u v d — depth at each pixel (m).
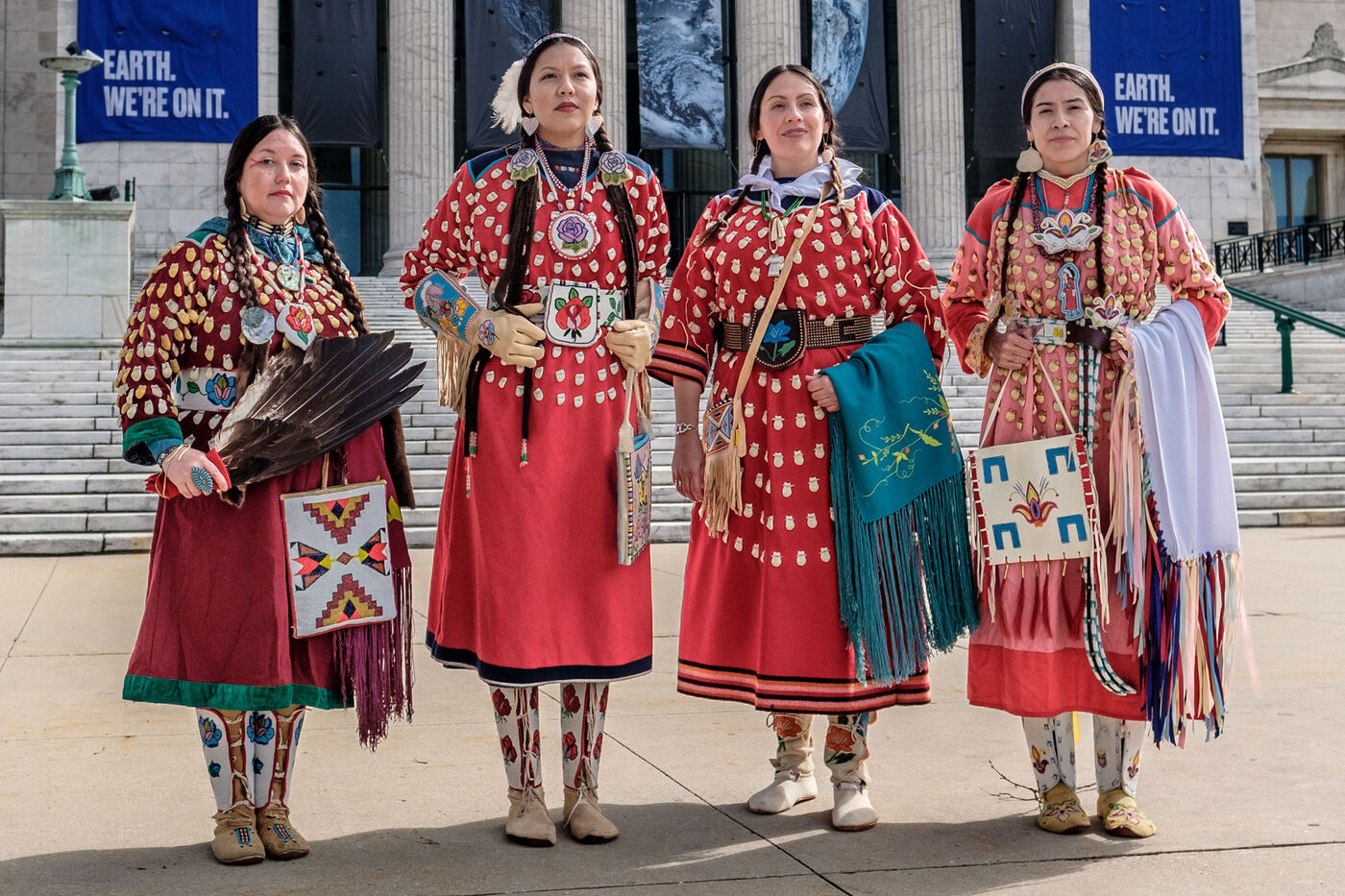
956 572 3.41
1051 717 3.27
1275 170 33.44
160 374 3.10
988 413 3.46
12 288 15.71
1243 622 3.36
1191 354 3.37
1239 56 27.50
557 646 3.23
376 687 3.24
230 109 24.64
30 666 5.48
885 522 3.33
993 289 3.45
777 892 2.80
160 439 3.05
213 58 24.58
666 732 4.38
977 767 3.89
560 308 3.31
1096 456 3.33
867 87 25.84
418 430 12.61
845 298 3.45
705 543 3.58
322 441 3.14
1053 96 3.39
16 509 10.56
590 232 3.35
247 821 3.06
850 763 3.34
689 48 25.41
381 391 3.24
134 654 3.13
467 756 4.07
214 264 3.17
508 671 3.18
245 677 3.02
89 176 24.41
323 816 3.42
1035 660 3.23
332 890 2.82
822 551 3.36
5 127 30.48
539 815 3.21
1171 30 27.19
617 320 3.38
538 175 3.37
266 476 3.07
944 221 26.78
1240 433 13.58
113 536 10.21
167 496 3.08
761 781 3.78
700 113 25.42
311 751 4.14
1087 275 3.36
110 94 24.31
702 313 3.61
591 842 3.19
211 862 3.02
